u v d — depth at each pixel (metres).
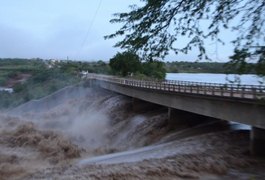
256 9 8.03
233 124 34.81
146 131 39.31
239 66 8.17
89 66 170.75
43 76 129.62
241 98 26.09
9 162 25.38
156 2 8.72
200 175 19.44
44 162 26.08
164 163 21.12
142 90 52.22
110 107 61.34
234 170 20.67
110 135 45.16
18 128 37.31
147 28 9.12
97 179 18.70
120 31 9.65
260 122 23.88
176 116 39.16
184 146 26.53
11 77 179.00
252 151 23.86
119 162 22.70
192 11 8.62
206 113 33.03
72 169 21.67
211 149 24.66
